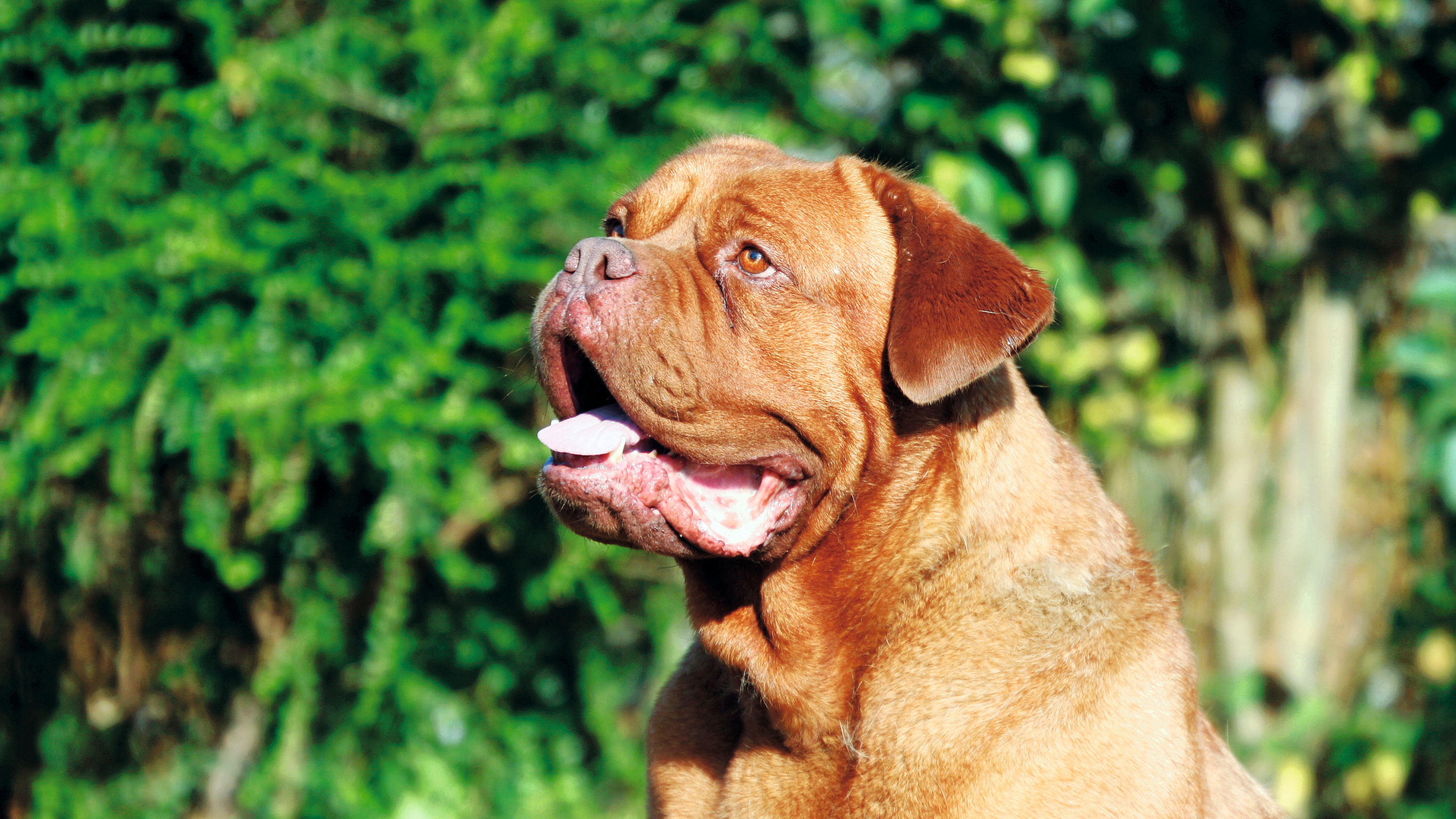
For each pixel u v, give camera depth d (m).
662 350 3.44
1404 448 6.81
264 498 5.27
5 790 6.15
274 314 5.14
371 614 5.72
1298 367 6.50
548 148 5.58
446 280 5.47
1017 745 3.20
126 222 5.12
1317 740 6.27
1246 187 6.54
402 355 5.24
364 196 5.28
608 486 3.45
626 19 5.57
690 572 3.82
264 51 5.25
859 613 3.52
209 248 5.01
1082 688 3.25
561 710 6.58
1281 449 6.49
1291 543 6.43
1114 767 3.19
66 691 6.07
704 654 3.91
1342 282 6.51
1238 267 6.49
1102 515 3.61
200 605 5.99
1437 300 5.85
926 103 5.76
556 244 5.45
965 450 3.47
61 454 5.20
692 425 3.48
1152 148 6.32
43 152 5.41
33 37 5.31
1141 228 6.47
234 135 5.28
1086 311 5.93
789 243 3.52
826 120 5.78
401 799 5.81
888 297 3.57
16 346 5.09
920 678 3.36
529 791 6.02
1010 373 3.65
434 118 5.32
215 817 6.07
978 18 5.73
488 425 5.38
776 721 3.56
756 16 5.67
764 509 3.56
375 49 5.44
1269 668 6.43
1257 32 6.20
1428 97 6.43
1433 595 6.80
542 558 6.09
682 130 5.66
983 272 3.39
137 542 5.77
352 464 5.50
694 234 3.67
